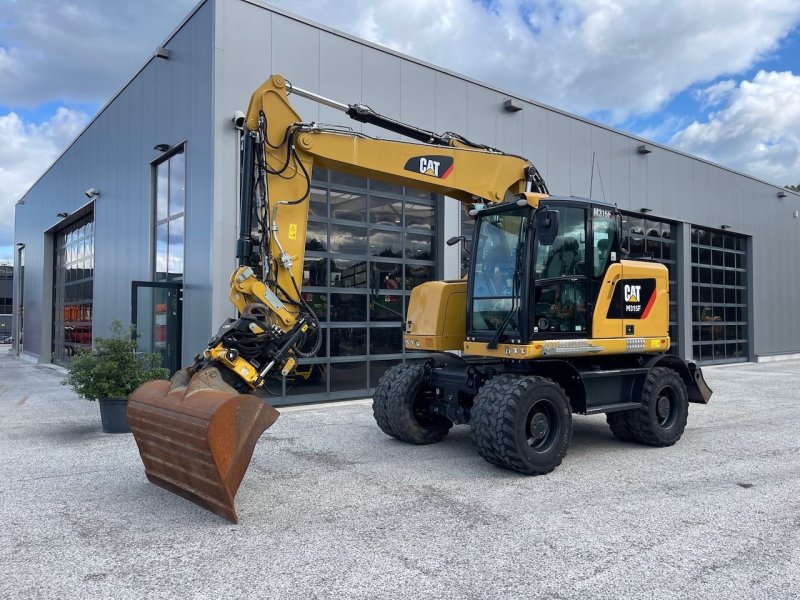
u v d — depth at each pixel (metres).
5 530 4.44
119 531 4.41
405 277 11.62
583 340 6.45
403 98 11.43
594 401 6.73
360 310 10.95
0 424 8.58
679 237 17.92
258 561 3.88
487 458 5.91
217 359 5.15
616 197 15.77
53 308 20.94
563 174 14.40
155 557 3.95
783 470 6.13
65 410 9.86
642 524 4.56
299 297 5.72
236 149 9.48
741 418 9.08
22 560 3.91
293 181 5.80
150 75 11.75
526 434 5.91
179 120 10.45
